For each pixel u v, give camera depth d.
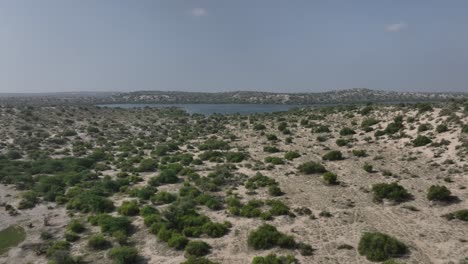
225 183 43.28
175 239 27.30
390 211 31.42
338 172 44.81
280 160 52.16
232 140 78.69
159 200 38.34
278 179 43.69
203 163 56.97
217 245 27.05
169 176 46.84
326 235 27.58
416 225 28.20
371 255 23.62
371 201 34.19
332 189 38.59
